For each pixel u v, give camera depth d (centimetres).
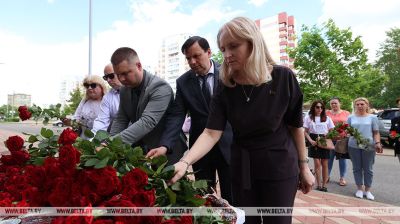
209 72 291
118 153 140
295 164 183
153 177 136
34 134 185
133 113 270
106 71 328
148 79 255
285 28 7769
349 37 1873
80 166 129
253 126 175
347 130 503
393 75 3662
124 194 115
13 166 165
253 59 163
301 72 1994
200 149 181
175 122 276
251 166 180
